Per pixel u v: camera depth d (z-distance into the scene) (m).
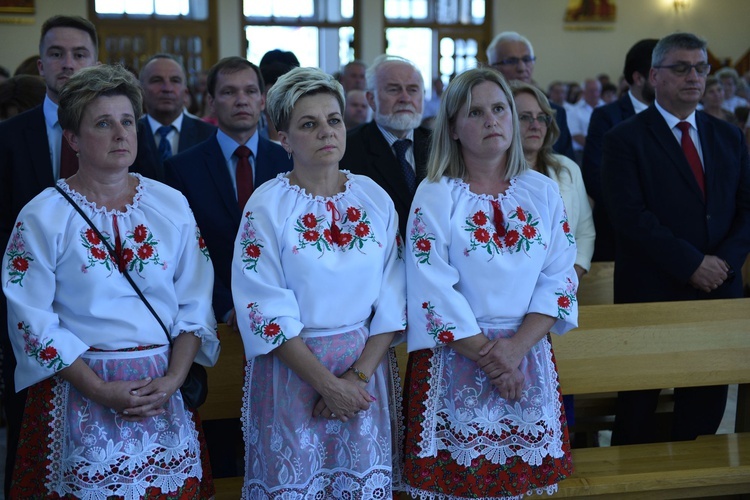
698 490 2.63
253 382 2.15
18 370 1.98
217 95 2.97
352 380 2.07
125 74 2.12
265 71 4.32
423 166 3.14
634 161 3.17
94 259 2.00
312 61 12.66
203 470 2.21
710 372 2.95
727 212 3.14
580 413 3.51
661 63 3.17
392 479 2.24
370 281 2.13
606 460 2.70
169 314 2.11
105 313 2.01
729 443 2.83
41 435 2.01
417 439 2.18
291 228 2.09
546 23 13.01
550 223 2.26
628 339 2.90
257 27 12.42
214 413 2.68
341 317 2.10
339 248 2.11
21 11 11.44
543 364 2.22
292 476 2.05
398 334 2.24
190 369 2.17
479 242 2.17
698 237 3.11
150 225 2.10
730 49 13.41
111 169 2.06
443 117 2.28
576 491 2.51
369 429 2.11
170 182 2.89
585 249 3.27
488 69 2.26
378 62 3.24
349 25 12.64
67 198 2.05
